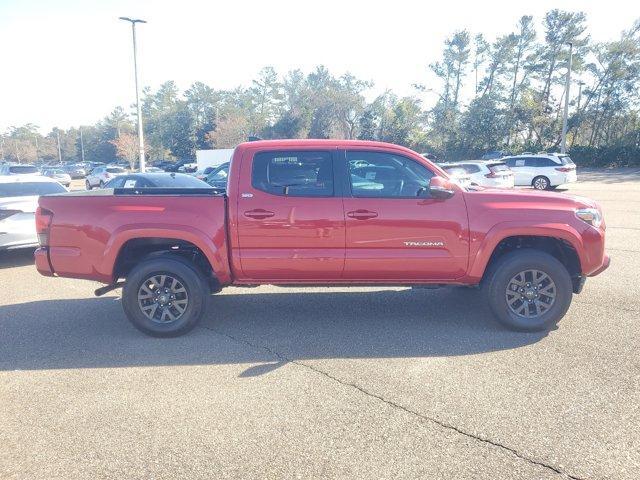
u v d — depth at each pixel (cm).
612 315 595
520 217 527
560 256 573
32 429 369
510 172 2042
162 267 542
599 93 5559
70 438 356
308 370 459
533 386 417
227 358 491
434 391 412
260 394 414
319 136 7419
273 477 308
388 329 564
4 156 12756
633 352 484
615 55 5378
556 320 539
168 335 550
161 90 11700
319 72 10550
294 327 577
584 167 4688
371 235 533
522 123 5594
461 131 5906
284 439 348
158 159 10025
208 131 8181
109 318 628
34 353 514
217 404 399
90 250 543
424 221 529
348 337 541
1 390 432
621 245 1023
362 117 6988
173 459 329
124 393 421
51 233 550
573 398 396
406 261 535
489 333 544
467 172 1969
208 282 588
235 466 320
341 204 531
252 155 542
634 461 317
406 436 348
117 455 335
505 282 536
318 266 539
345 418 373
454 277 544
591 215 536
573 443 337
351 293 716
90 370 469
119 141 8194
